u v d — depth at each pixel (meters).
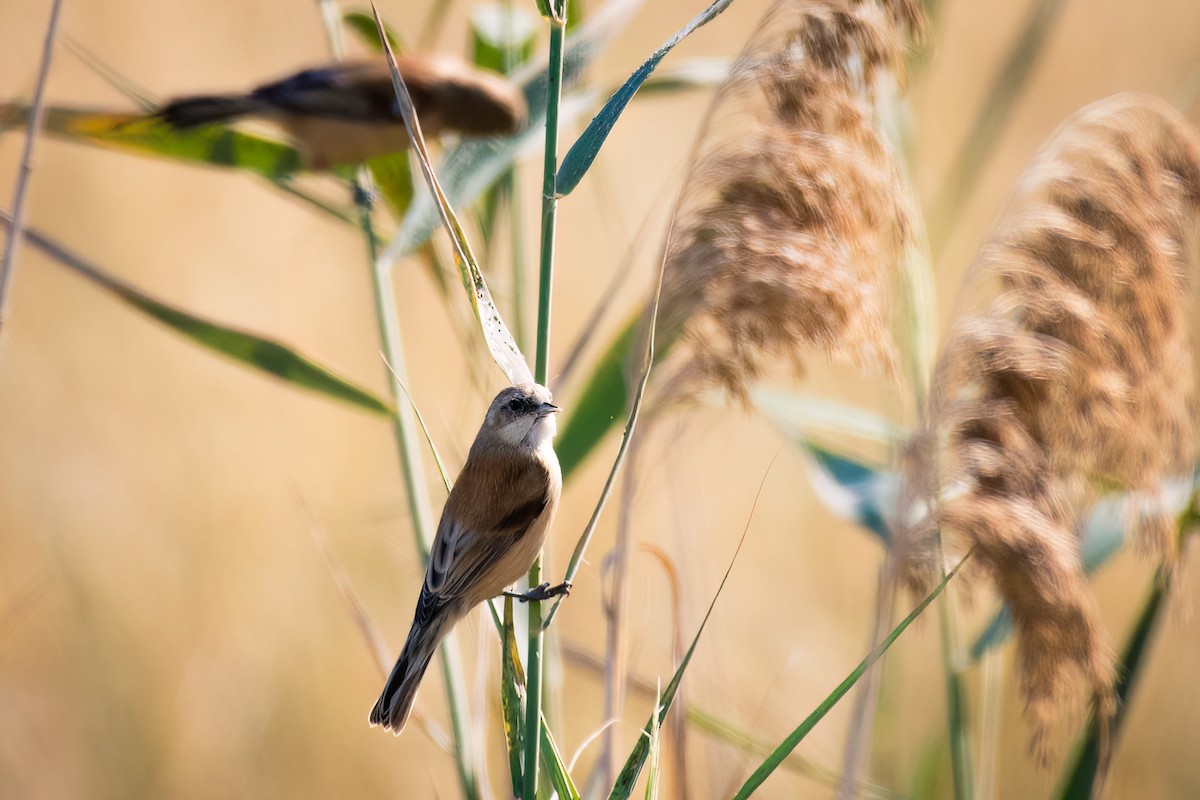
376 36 11.25
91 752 12.73
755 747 8.38
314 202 8.65
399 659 7.68
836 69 6.79
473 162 8.50
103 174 16.69
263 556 13.92
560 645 8.88
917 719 11.65
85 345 15.56
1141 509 7.20
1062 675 6.98
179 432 14.95
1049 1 9.29
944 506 6.96
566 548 13.92
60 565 13.28
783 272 6.68
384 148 10.51
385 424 15.12
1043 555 6.80
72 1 17.62
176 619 13.44
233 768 12.91
